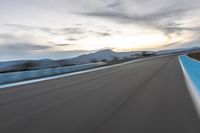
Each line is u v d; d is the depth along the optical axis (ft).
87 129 14.83
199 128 14.32
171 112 18.26
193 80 39.40
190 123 15.31
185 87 31.63
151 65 96.53
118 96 26.68
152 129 14.42
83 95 28.53
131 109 19.80
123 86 35.76
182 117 16.75
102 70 85.15
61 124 16.17
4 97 29.40
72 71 87.10
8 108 22.34
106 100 24.48
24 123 16.80
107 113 18.74
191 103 21.22
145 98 24.64
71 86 38.99
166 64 96.17
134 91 30.09
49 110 20.72
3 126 16.25
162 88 31.58
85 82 44.83
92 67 109.29
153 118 16.78
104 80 47.09
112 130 14.46
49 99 26.58
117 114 18.28
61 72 79.10
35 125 16.20
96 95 28.07
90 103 23.15
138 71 67.82
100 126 15.34
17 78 56.49
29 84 46.32
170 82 37.91
